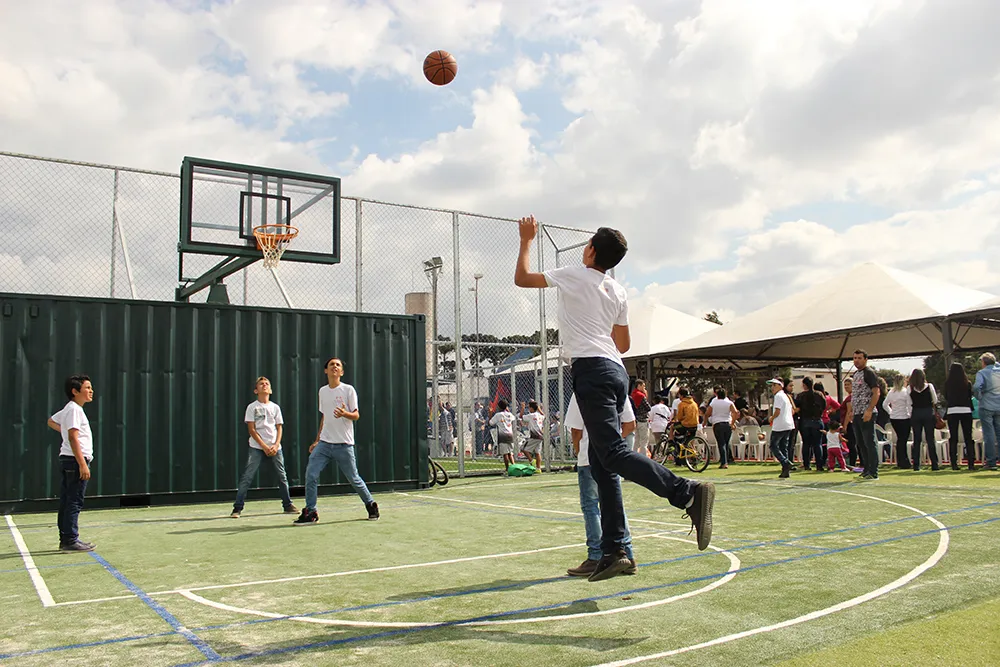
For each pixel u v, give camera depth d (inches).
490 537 273.0
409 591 179.8
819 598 162.7
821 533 257.9
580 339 162.1
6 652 133.1
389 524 318.0
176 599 175.9
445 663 122.4
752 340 727.1
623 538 156.3
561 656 125.0
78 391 264.5
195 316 447.2
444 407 877.8
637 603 161.8
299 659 125.9
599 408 156.1
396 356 513.7
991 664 117.2
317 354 482.6
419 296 692.7
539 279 165.9
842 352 898.1
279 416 371.6
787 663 119.3
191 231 462.0
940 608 151.4
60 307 413.7
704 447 613.9
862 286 693.3
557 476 599.2
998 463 543.2
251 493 454.0
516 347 635.5
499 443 624.4
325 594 178.2
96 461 412.5
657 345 851.4
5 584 198.4
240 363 457.1
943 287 673.6
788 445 519.2
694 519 144.3
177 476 432.5
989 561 201.2
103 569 220.2
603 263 170.4
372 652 129.2
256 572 210.4
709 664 119.5
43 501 398.0
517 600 167.2
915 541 236.1
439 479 549.3
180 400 438.0
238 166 483.5
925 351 827.4
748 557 214.8
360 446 492.7
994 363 512.1
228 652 130.8
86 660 127.5
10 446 394.3
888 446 645.9
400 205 558.6
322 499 450.0
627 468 149.8
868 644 128.2
